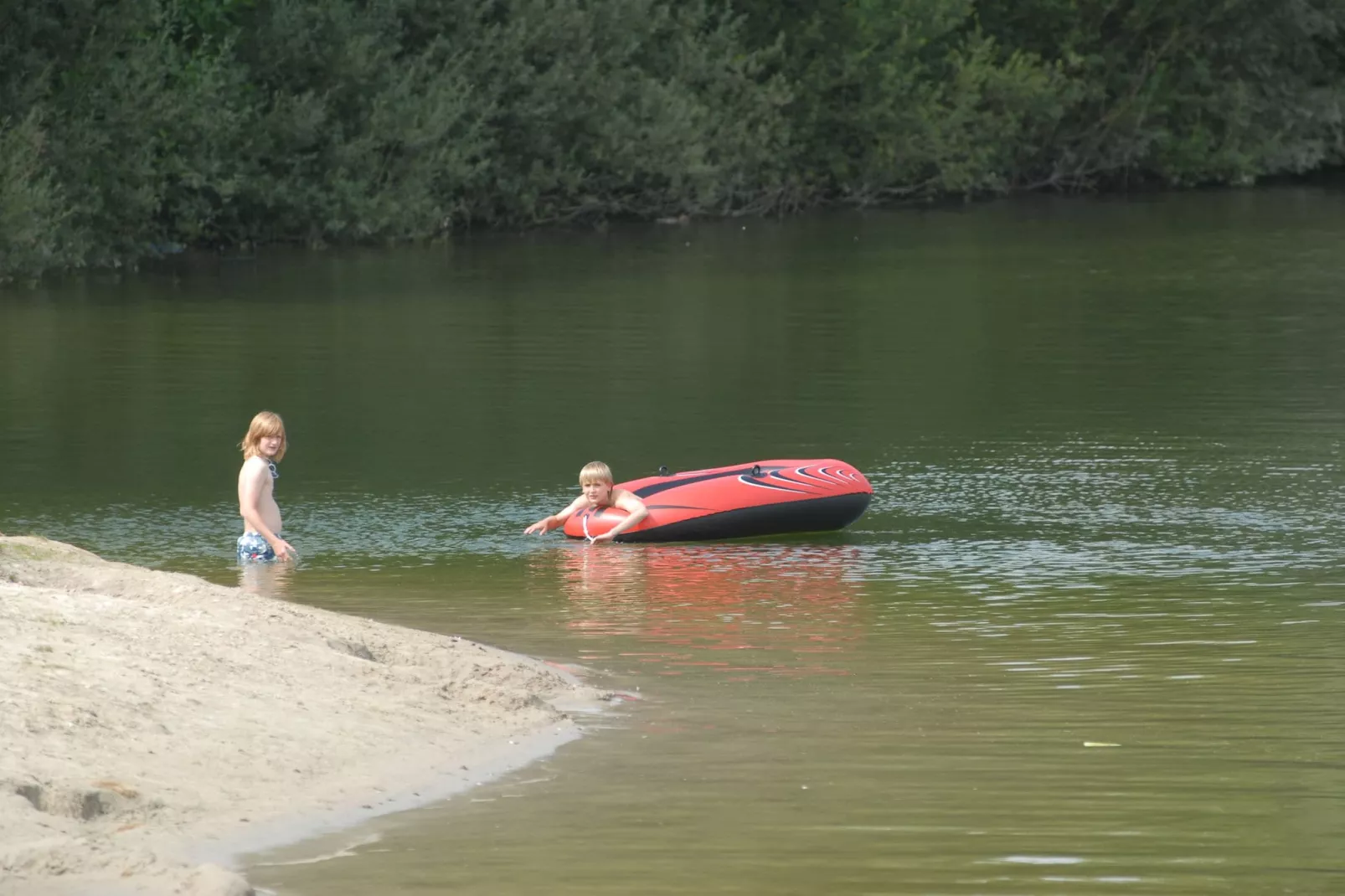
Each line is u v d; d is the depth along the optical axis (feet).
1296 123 406.00
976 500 97.55
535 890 39.70
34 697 47.80
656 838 43.24
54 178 240.12
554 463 108.37
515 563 83.20
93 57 248.11
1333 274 220.23
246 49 277.23
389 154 286.66
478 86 301.84
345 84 281.74
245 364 150.61
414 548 86.17
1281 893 39.88
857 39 349.82
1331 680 60.85
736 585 78.13
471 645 63.00
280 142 275.80
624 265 240.32
